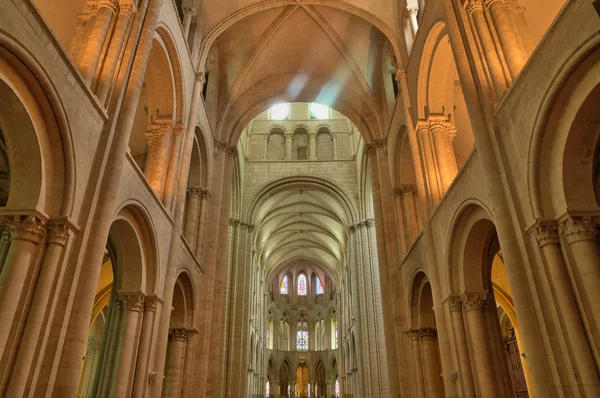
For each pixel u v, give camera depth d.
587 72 7.11
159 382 11.60
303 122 34.94
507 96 9.00
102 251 8.21
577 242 7.43
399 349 17.55
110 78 9.56
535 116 8.01
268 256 47.91
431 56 14.80
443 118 15.13
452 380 11.88
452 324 12.12
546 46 7.69
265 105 23.44
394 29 18.08
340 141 34.31
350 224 32.34
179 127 14.35
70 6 13.34
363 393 28.41
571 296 7.34
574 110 7.45
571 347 7.16
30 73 6.88
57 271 7.39
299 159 33.97
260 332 44.75
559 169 7.81
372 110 22.09
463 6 11.18
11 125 7.23
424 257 14.80
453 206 12.01
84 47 9.61
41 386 6.82
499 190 9.06
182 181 14.09
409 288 16.97
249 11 18.45
